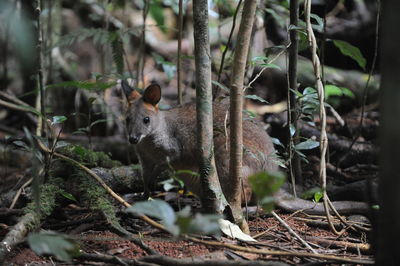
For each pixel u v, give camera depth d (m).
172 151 11.31
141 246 7.36
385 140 4.75
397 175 4.72
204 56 7.83
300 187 10.95
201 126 7.98
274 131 13.64
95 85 8.95
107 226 8.75
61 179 9.81
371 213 6.07
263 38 14.37
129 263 6.78
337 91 12.34
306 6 8.26
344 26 15.46
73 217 9.62
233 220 8.32
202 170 8.06
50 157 9.22
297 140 10.66
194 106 11.67
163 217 5.66
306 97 9.47
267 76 15.09
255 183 5.85
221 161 10.19
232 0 14.12
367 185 6.68
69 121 16.70
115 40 12.91
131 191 11.18
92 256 6.97
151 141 11.23
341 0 15.58
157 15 14.84
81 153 9.20
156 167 10.98
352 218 9.38
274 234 8.65
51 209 8.98
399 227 4.87
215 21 18.36
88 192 9.49
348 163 12.93
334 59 16.19
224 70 12.75
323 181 7.97
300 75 13.68
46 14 17.08
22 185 10.53
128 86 12.12
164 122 11.37
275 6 14.98
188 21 19.16
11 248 7.41
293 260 7.27
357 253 7.82
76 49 19.11
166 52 19.59
